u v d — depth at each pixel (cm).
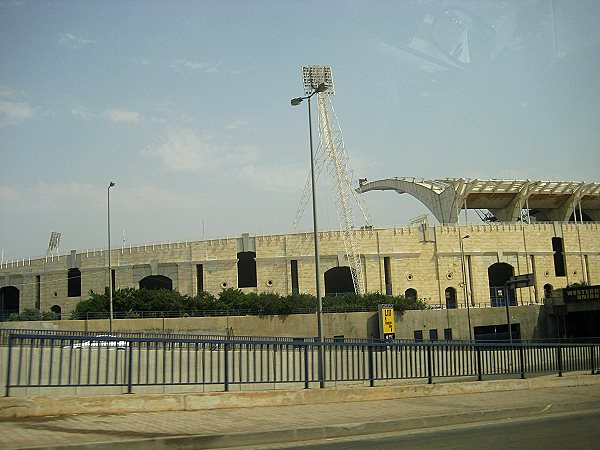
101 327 5828
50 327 5653
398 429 1274
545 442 1101
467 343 1970
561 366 2205
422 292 7775
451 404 1577
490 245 8156
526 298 8212
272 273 7494
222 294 6675
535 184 9231
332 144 8394
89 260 7738
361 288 7462
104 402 1276
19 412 1188
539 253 8400
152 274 7519
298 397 1527
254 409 1416
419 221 9156
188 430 1102
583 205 10344
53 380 1695
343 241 7588
